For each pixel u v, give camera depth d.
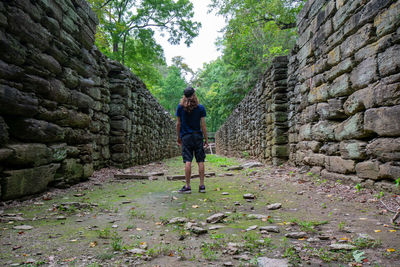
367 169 3.39
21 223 2.37
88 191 4.20
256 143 10.28
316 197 3.40
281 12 14.73
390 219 2.28
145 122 10.40
